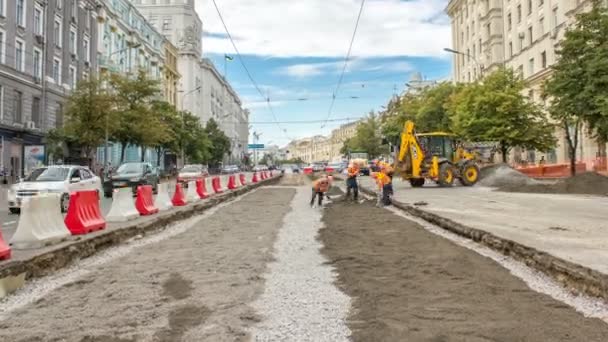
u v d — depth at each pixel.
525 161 49.94
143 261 8.49
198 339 4.66
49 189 16.11
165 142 51.97
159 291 6.45
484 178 29.89
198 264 8.16
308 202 20.73
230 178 27.95
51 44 40.62
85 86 35.94
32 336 4.79
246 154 154.12
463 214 13.68
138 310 5.60
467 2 65.94
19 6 36.72
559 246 8.25
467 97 36.44
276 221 14.10
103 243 9.69
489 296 6.11
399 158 28.52
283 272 7.50
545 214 13.70
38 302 6.00
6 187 30.97
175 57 81.56
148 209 14.06
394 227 12.70
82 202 10.25
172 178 56.72
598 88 21.02
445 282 6.83
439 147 28.97
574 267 6.59
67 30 43.41
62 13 42.81
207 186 22.72
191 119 65.62
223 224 13.62
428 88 55.12
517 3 51.53
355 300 5.95
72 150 40.16
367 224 13.33
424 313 5.41
